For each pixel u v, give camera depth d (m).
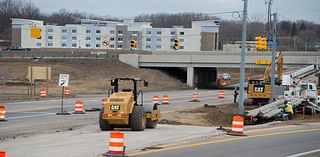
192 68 127.75
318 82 70.44
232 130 35.59
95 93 95.06
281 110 54.16
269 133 37.31
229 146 29.16
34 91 86.56
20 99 75.69
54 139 31.69
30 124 43.66
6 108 61.00
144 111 38.00
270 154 26.17
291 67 117.69
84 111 58.41
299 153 26.75
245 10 49.47
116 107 36.41
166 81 127.06
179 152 26.17
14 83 102.25
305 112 62.47
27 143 29.67
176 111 61.59
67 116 51.97
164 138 32.47
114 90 39.69
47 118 49.47
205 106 70.06
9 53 149.62
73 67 128.00
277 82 73.31
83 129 39.12
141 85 115.62
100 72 126.12
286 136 35.41
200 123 48.91
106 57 143.38
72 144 29.03
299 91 66.12
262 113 51.06
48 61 134.00
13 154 24.89
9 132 37.31
